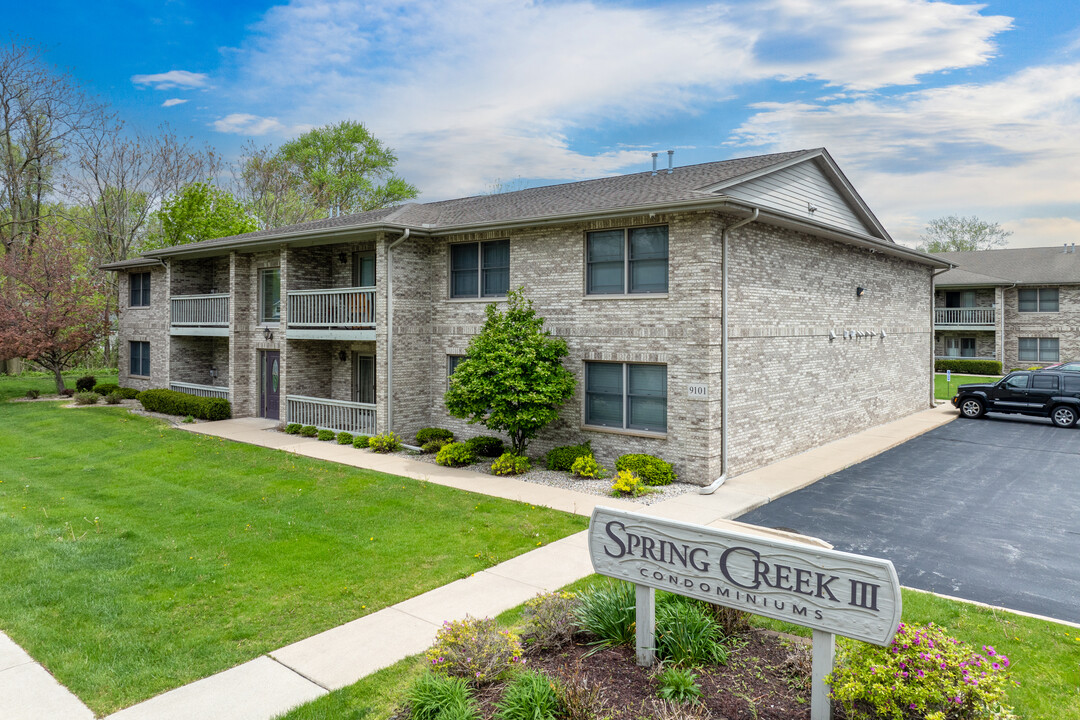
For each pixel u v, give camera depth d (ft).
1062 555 31.19
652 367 46.91
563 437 51.06
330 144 178.81
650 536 18.75
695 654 18.88
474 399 47.14
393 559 30.04
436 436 56.13
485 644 18.95
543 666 19.24
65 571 28.35
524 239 53.06
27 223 130.93
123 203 142.00
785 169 53.67
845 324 62.34
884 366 71.15
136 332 93.91
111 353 140.26
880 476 47.78
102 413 76.89
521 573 28.27
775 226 50.70
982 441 61.72
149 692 18.90
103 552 30.78
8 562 29.35
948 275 129.08
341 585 26.99
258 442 59.52
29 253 98.84
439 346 59.77
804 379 55.36
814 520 37.04
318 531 34.09
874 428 68.03
